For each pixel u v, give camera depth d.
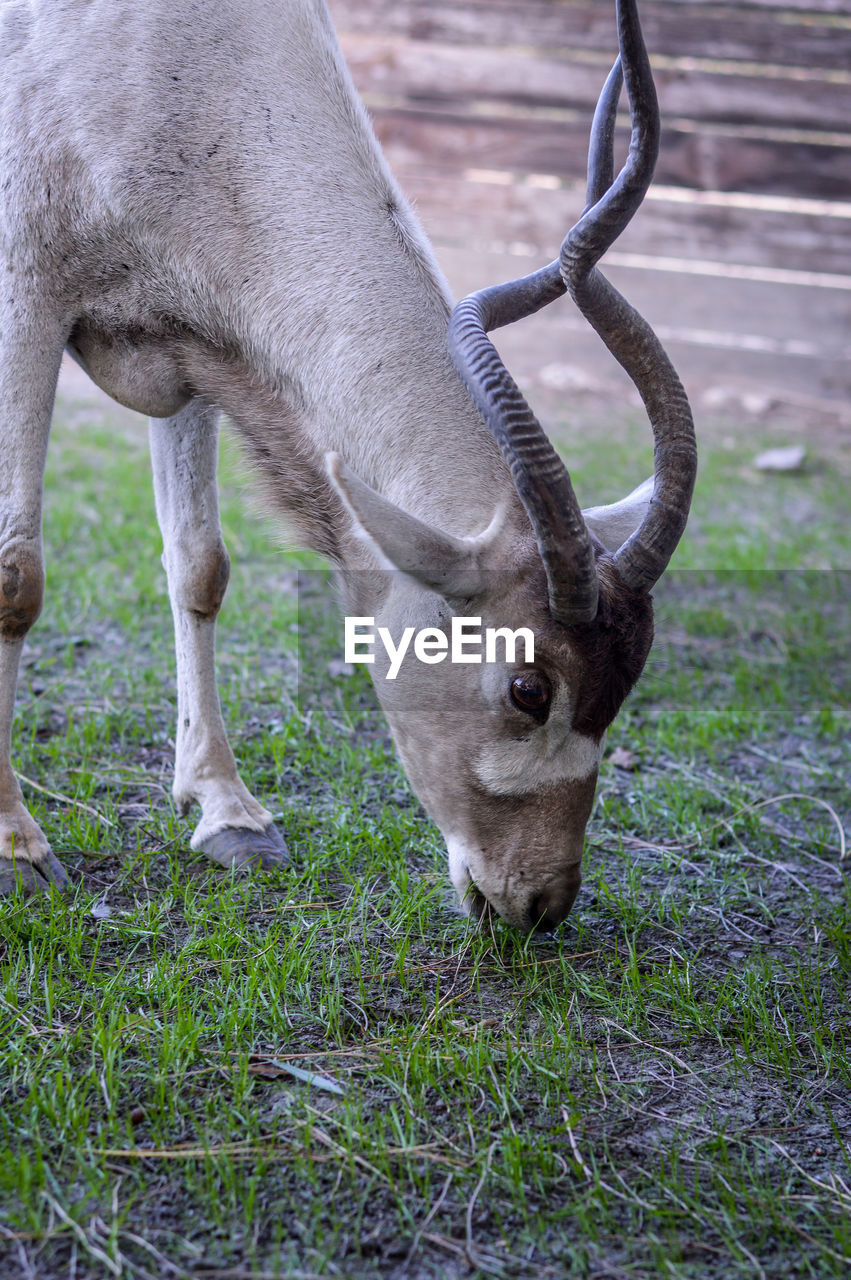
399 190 3.23
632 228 10.46
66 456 7.27
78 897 3.14
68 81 3.04
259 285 3.03
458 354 2.72
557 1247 2.15
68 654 4.63
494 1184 2.28
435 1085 2.53
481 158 10.50
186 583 3.47
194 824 3.58
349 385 2.96
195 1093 2.47
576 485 7.37
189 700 3.54
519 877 2.84
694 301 10.46
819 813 4.06
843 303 10.26
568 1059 2.64
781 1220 2.24
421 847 3.53
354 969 2.95
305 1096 2.47
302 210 3.03
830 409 10.29
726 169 10.30
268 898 3.24
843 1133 2.51
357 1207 2.20
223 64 3.07
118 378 3.26
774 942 3.26
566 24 10.30
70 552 5.70
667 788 4.04
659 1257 2.12
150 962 2.90
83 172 3.02
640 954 3.12
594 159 2.90
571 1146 2.39
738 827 3.89
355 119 3.20
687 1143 2.45
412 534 2.52
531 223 10.55
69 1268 2.03
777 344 10.45
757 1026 2.85
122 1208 2.15
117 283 3.12
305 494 3.11
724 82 10.19
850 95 10.06
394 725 2.94
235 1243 2.10
